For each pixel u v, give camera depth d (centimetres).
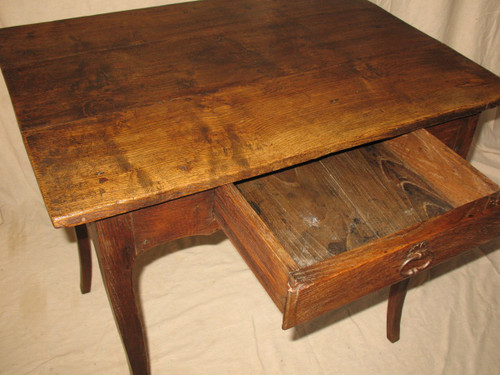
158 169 79
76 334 131
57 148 81
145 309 137
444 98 98
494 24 156
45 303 138
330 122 90
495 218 77
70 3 139
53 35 111
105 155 80
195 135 86
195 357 127
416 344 133
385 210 99
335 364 127
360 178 105
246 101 94
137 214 82
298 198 101
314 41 114
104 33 112
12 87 95
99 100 92
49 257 150
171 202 85
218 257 153
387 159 109
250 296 142
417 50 112
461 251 81
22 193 162
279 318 137
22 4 134
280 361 127
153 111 90
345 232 95
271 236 72
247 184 103
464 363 129
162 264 149
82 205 72
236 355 128
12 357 125
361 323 137
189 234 93
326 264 67
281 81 100
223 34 114
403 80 102
